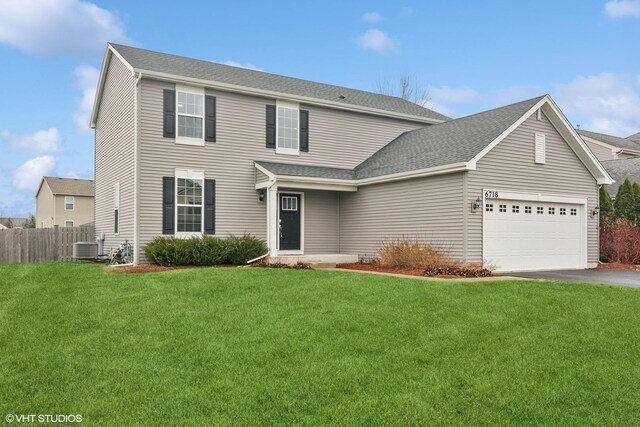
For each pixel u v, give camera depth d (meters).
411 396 5.16
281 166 17.44
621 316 8.19
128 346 6.61
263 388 5.32
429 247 14.25
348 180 17.45
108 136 19.06
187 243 14.60
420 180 15.55
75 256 18.22
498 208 14.88
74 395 5.15
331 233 18.91
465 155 14.41
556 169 16.44
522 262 15.42
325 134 19.11
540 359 6.26
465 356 6.31
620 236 19.33
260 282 10.52
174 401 5.02
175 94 15.96
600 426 4.67
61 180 52.91
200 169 16.31
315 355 6.24
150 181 15.43
